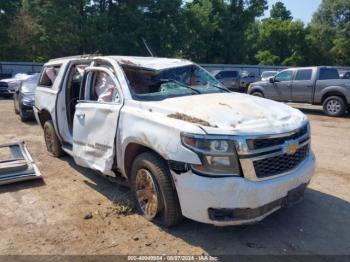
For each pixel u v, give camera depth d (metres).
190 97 4.59
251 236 3.92
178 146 3.59
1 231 4.14
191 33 47.03
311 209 4.57
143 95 4.59
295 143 3.78
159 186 3.93
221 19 51.84
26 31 38.09
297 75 13.83
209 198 3.44
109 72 4.94
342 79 12.66
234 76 27.25
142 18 39.53
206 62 53.38
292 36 60.34
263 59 58.53
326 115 13.28
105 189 5.38
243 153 3.45
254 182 3.49
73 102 6.31
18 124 11.11
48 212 4.62
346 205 4.69
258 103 4.41
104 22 36.44
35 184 5.64
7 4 36.88
